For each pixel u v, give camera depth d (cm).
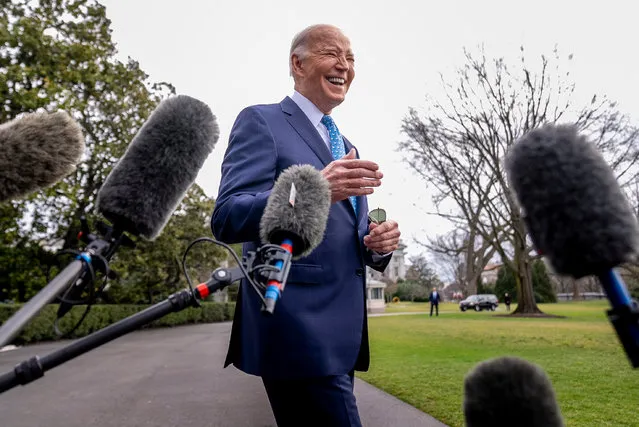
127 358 919
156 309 79
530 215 63
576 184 59
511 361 79
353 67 187
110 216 102
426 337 988
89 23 1398
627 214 59
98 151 1389
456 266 5516
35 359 75
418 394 425
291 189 96
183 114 110
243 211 132
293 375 139
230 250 84
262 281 84
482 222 2273
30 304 78
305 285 147
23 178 103
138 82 1572
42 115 108
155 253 1850
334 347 144
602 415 324
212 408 450
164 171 105
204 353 1004
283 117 167
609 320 60
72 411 450
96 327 1625
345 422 140
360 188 129
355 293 156
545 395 76
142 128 110
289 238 94
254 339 145
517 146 66
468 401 79
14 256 1354
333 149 183
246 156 153
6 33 1099
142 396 520
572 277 62
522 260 2147
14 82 1102
